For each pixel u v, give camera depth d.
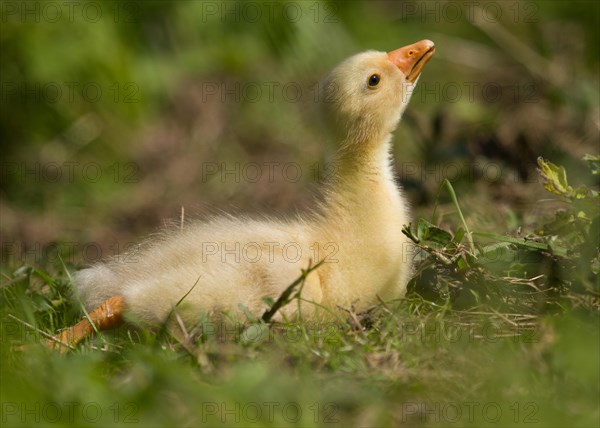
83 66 21.34
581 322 9.24
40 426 8.12
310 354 9.17
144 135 21.38
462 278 10.52
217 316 10.37
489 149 16.09
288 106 22.11
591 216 10.73
